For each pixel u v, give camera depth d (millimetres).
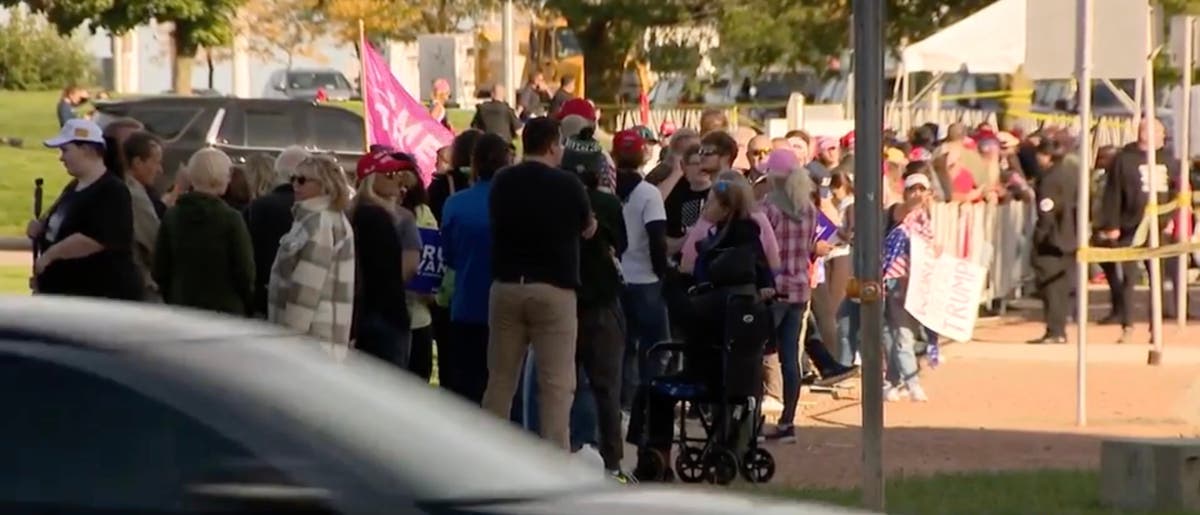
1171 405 37344
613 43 95688
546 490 13594
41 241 26203
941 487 27734
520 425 29828
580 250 28406
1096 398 38188
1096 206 52688
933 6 81375
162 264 26203
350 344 26859
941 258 38219
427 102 69750
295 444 12516
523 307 27500
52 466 12500
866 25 22391
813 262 35125
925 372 42000
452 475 13195
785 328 32812
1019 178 56156
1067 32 35000
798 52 90750
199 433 12445
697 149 34344
